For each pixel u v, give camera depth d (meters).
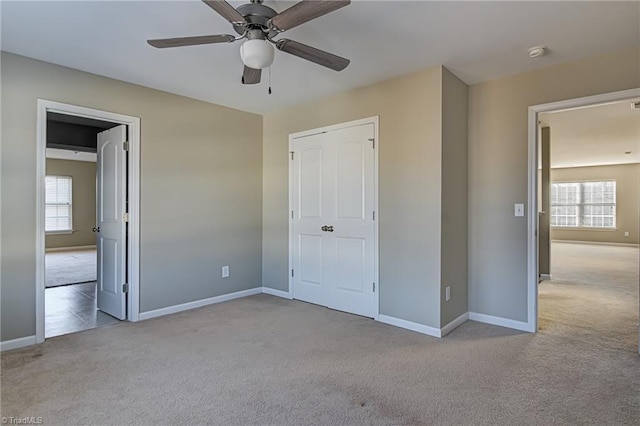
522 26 2.48
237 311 3.93
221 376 2.43
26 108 2.95
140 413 2.00
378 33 2.57
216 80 3.51
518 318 3.39
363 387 2.28
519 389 2.25
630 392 2.21
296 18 1.85
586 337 3.15
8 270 2.87
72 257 8.30
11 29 2.49
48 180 9.55
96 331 3.31
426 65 3.16
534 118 3.30
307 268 4.30
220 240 4.34
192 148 4.06
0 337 2.84
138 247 3.62
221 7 1.78
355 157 3.80
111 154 3.80
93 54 2.90
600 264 7.02
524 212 3.37
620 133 6.02
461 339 3.10
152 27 2.47
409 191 3.37
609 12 2.30
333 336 3.17
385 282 3.55
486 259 3.58
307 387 2.28
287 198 4.52
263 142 4.82
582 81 3.05
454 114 3.40
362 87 3.71
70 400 2.12
